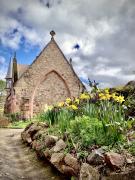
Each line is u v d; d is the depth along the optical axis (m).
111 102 7.89
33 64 33.56
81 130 6.52
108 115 6.59
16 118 30.53
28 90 32.75
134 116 7.96
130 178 4.63
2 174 6.59
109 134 5.75
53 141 7.50
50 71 34.28
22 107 32.00
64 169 5.95
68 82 35.03
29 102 32.50
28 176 6.73
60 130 7.87
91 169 5.04
